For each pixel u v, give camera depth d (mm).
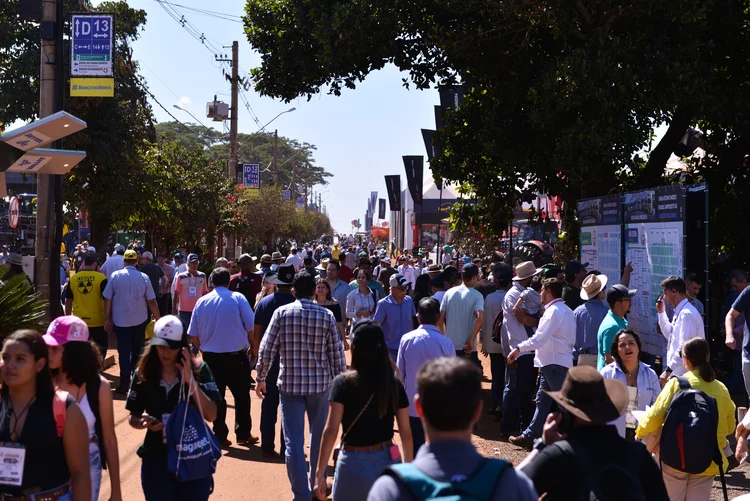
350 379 5109
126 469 8180
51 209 13500
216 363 9125
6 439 4047
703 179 17078
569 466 3352
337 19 15508
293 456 6801
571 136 14188
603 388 3480
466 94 18562
